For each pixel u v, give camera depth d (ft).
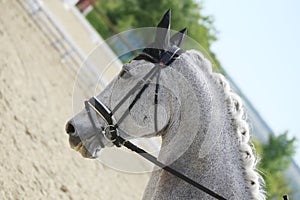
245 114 9.64
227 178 8.92
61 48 43.32
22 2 43.96
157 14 95.35
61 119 28.53
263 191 9.22
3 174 16.90
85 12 71.00
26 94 26.81
